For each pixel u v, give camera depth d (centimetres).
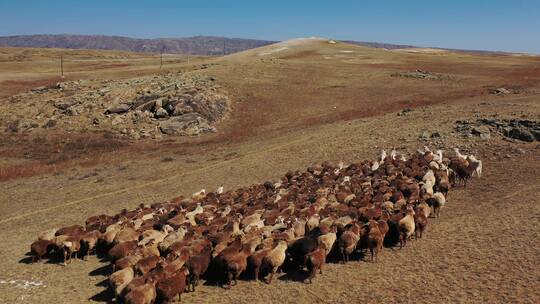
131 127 5912
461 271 1788
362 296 1677
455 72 8400
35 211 3189
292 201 2673
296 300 1684
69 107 6506
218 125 5962
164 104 6262
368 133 4503
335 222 2136
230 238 2088
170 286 1662
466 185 2945
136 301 1559
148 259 1855
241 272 1852
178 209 2664
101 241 2197
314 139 4634
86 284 1908
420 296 1641
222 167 4112
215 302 1712
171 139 5519
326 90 7050
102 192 3616
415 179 2934
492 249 1938
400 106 5897
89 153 5047
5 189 3828
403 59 10206
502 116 4125
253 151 4525
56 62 12938
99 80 8269
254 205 2652
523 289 1608
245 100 6619
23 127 6075
